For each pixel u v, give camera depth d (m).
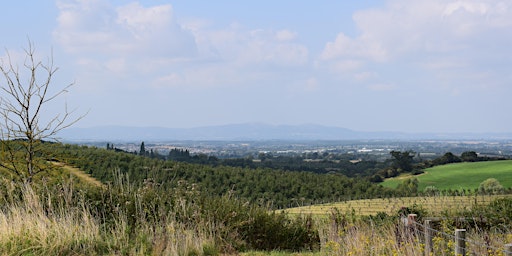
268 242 10.34
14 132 10.10
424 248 7.19
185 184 11.54
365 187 52.38
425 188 65.62
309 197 46.25
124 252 8.02
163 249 8.38
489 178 68.81
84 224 8.59
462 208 10.90
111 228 8.91
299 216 11.41
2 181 9.78
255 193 43.62
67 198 9.31
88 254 7.85
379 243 7.78
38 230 7.98
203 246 8.87
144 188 10.50
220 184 43.50
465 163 88.06
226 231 9.78
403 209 11.13
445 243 7.25
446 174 77.19
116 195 9.91
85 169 20.12
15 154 10.34
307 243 10.68
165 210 9.66
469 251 6.55
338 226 9.45
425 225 7.39
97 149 38.72
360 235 8.27
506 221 9.57
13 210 8.44
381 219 11.10
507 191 21.52
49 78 10.56
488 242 7.12
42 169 10.52
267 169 54.38
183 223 9.48
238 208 10.62
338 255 8.10
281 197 44.59
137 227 9.07
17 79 10.15
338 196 47.66
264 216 10.53
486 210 10.18
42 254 7.44
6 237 7.71
